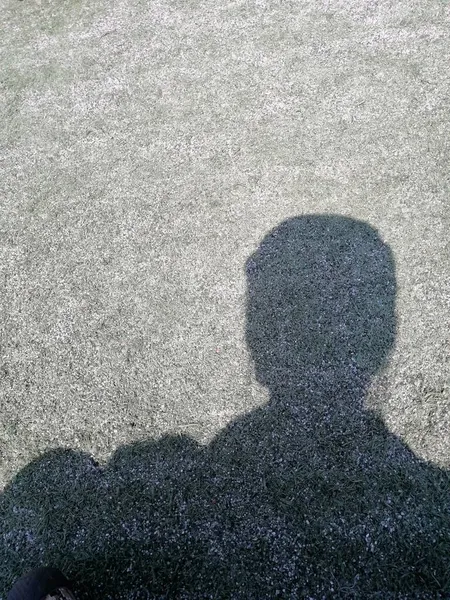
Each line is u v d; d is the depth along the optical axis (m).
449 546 0.59
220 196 0.90
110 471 0.68
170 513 0.64
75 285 0.84
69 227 0.91
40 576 0.57
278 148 0.95
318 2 1.19
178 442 0.69
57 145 1.03
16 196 0.96
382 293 0.77
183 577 0.60
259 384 0.71
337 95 1.01
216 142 0.98
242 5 1.22
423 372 0.70
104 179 0.96
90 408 0.72
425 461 0.64
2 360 0.78
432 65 1.03
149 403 0.72
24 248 0.89
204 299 0.79
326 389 0.70
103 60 1.17
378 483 0.63
